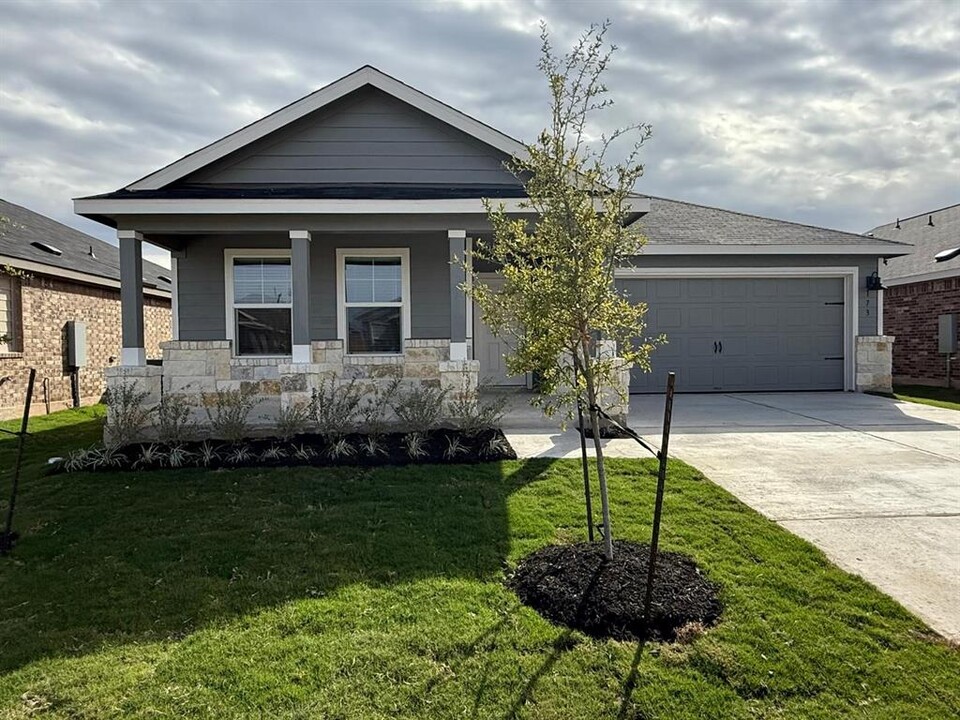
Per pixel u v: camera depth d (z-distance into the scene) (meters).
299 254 7.88
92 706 2.51
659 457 3.12
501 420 8.14
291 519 4.59
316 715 2.46
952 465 6.05
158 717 2.45
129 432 6.79
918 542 4.09
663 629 3.06
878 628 3.05
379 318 9.63
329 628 3.08
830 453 6.57
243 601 3.38
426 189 8.75
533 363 3.63
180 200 7.53
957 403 10.69
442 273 9.62
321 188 8.88
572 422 8.29
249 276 9.48
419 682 2.66
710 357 12.02
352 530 4.36
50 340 12.22
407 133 9.46
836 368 12.22
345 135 9.42
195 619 3.20
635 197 8.01
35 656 2.87
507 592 3.46
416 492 5.17
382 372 8.12
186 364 7.92
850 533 4.25
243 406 7.54
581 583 3.43
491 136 9.35
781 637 2.98
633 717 2.47
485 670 2.74
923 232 16.88
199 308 9.43
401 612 3.22
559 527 4.38
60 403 12.51
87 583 3.65
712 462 6.16
